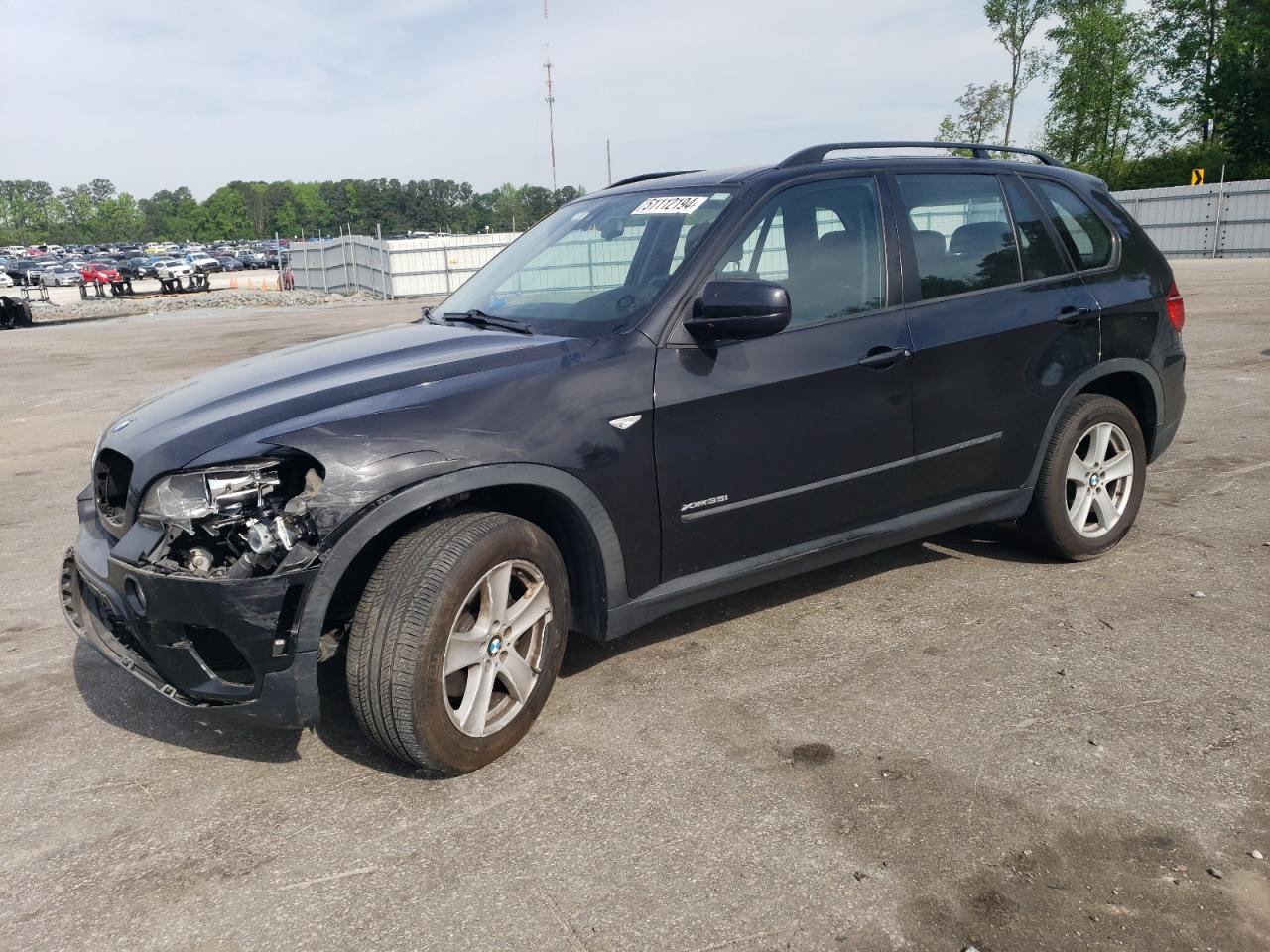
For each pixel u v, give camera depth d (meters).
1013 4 38.62
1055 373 4.19
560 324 3.42
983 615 3.98
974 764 2.91
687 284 3.31
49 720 3.42
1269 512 5.11
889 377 3.68
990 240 4.11
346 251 38.38
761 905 2.35
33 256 112.69
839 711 3.25
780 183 3.61
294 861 2.59
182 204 198.00
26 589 4.75
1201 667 3.46
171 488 2.73
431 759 2.84
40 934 2.35
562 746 3.11
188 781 3.00
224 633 2.65
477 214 180.38
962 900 2.34
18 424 9.44
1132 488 4.54
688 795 2.81
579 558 3.23
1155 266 4.62
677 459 3.24
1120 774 2.83
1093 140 41.16
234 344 17.00
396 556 2.80
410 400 2.85
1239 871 2.41
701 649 3.77
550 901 2.39
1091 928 2.24
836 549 3.73
